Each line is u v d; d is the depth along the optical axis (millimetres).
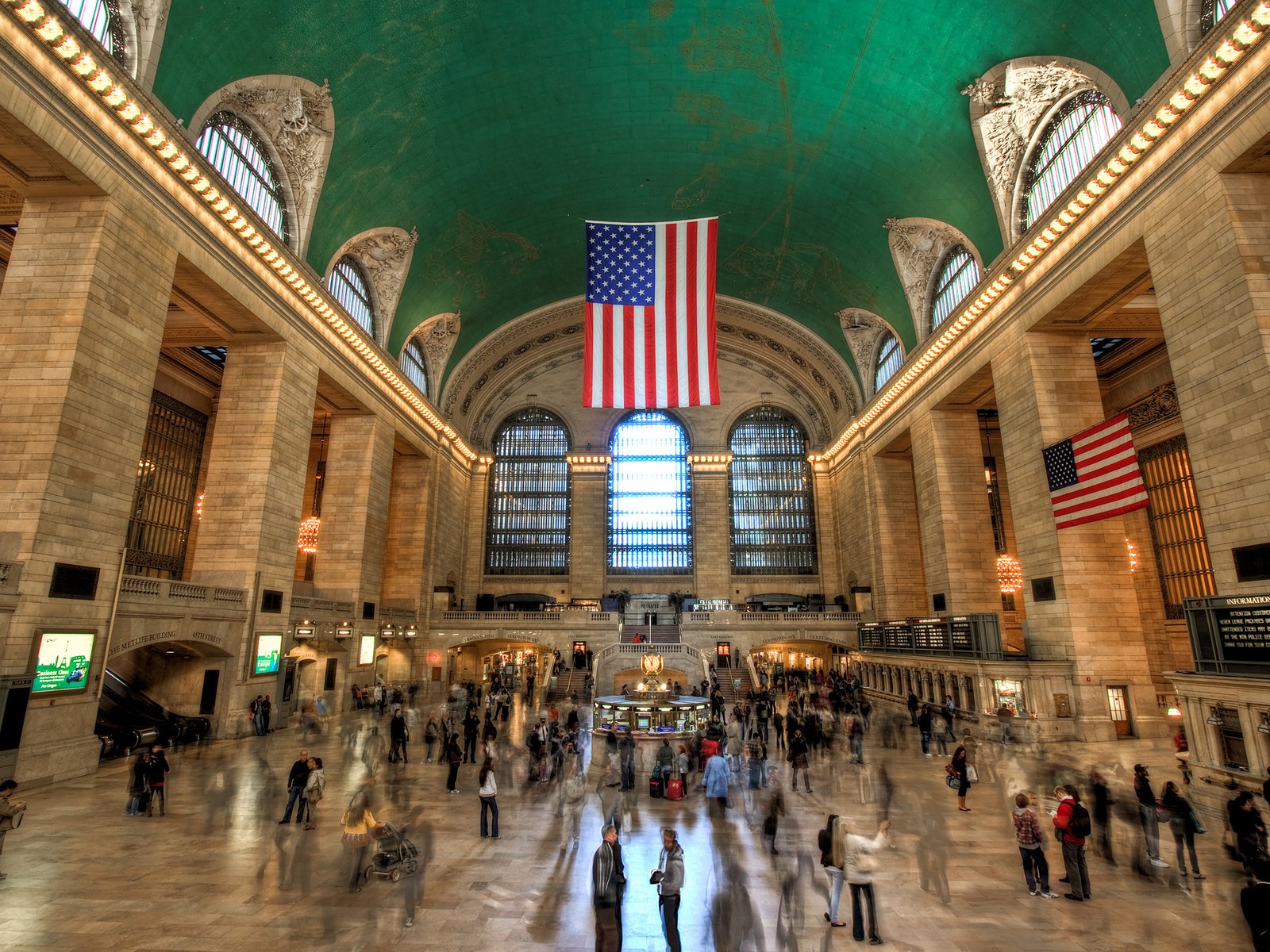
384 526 30922
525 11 21906
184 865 9148
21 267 15086
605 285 22047
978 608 27516
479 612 36594
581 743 18859
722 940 6430
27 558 13461
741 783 14203
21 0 12680
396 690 28484
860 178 27719
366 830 8633
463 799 13234
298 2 18484
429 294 33312
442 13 21141
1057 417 21609
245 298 20703
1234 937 7250
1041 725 19625
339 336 26359
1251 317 13945
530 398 47938
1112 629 20156
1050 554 21031
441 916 7621
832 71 23578
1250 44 13578
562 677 33438
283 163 22359
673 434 48219
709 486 46406
